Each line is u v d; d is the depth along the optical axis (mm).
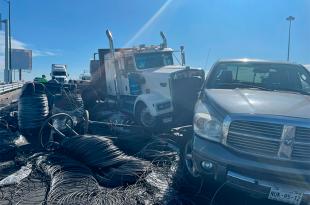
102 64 12047
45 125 6660
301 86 5281
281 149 3512
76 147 5648
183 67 8500
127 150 6367
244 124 3684
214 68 5660
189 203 4070
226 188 4367
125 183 4605
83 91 11562
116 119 9172
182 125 7699
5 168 5238
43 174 4891
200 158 4012
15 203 3938
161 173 4941
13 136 6797
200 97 5047
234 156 3705
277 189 3490
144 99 8016
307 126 3479
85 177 4652
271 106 3896
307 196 3447
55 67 36500
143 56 9609
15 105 11953
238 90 4934
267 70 5527
